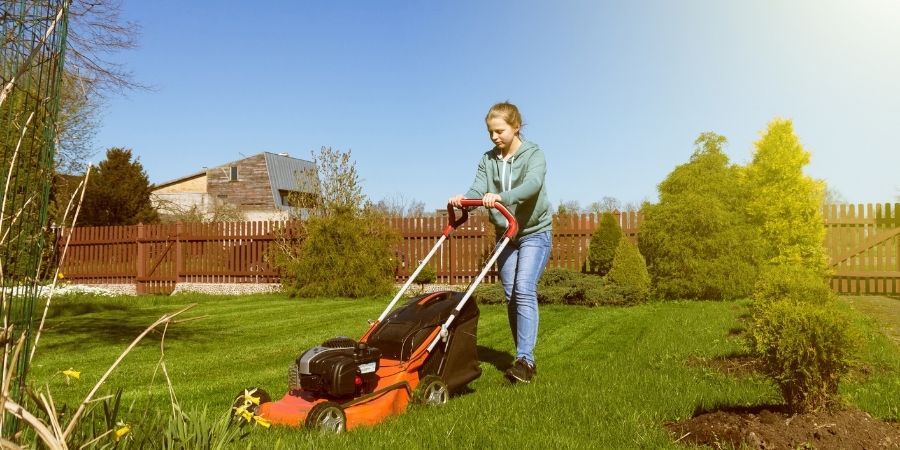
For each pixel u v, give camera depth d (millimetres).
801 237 13953
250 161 56844
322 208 18203
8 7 2188
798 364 3824
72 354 7941
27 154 2232
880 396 4609
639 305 12555
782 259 13859
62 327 10492
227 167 57250
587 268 15258
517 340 5906
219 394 5504
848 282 15109
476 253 16578
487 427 3928
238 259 19062
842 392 4715
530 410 4348
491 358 7129
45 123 2295
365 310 12867
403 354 4582
